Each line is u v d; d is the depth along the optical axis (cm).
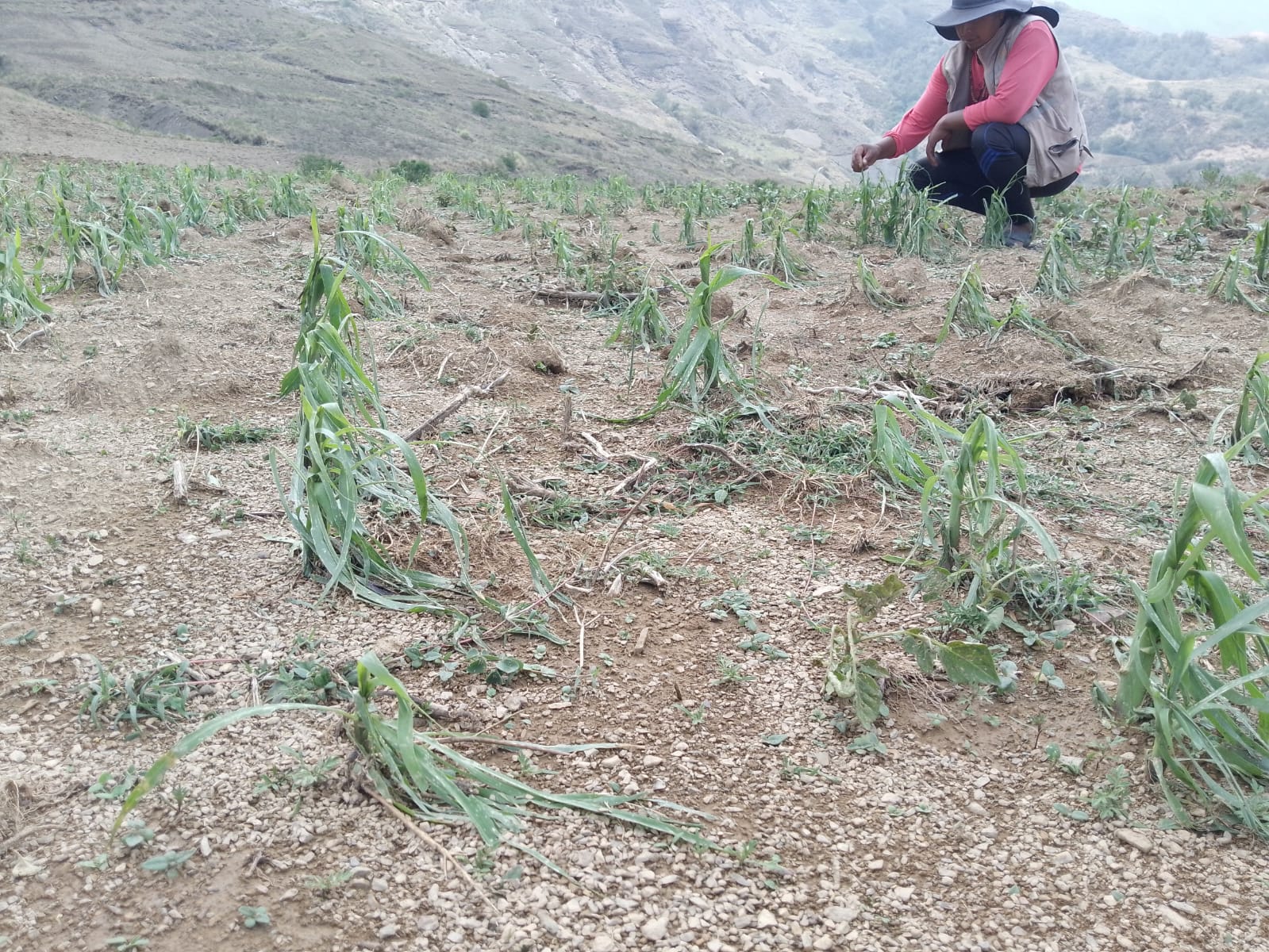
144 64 5869
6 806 170
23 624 223
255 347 416
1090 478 312
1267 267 543
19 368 382
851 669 200
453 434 330
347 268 275
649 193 978
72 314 454
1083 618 234
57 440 316
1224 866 166
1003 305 500
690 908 156
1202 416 356
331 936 149
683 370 346
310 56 6838
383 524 264
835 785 185
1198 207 832
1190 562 178
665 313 477
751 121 19788
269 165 1936
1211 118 19438
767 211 765
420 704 199
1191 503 175
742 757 191
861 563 258
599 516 282
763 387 371
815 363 417
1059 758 191
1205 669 189
